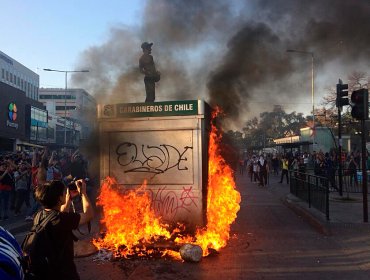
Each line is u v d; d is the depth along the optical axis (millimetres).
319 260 6043
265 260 6047
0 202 10211
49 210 3180
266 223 9422
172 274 5352
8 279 1694
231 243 7215
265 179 20766
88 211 3367
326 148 40719
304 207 11180
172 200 6676
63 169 14047
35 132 54219
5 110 35594
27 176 11203
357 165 20062
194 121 6652
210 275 5305
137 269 5570
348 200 12664
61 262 3002
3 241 1857
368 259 6055
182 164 6668
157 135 6777
